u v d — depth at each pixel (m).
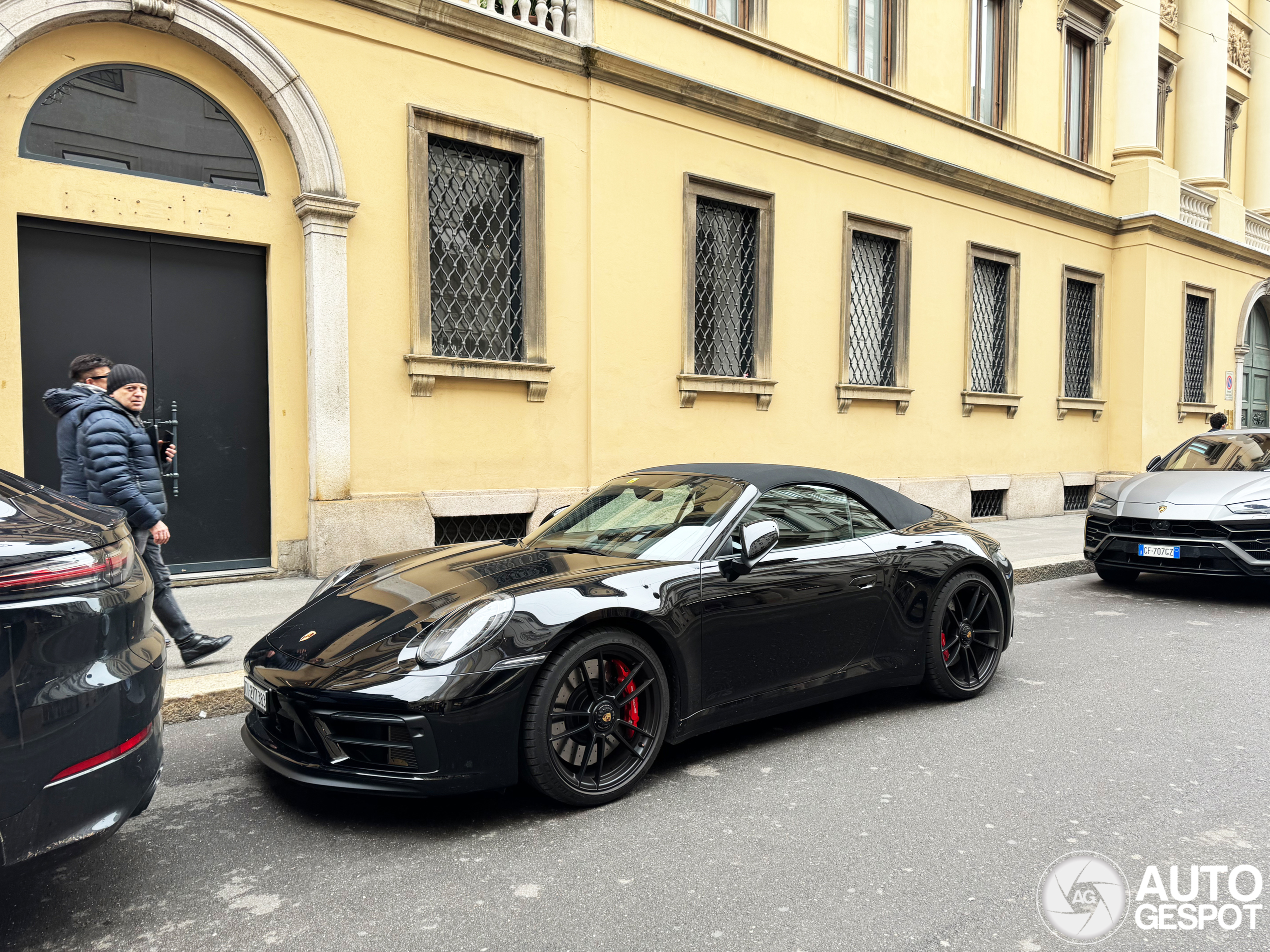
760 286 9.40
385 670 2.70
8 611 1.88
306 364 6.73
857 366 10.63
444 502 7.14
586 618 2.91
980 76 12.16
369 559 4.00
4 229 5.50
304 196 6.41
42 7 5.46
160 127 6.11
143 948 2.11
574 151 7.90
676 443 8.73
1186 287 14.81
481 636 2.76
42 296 5.74
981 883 2.45
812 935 2.17
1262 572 6.29
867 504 4.16
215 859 2.58
